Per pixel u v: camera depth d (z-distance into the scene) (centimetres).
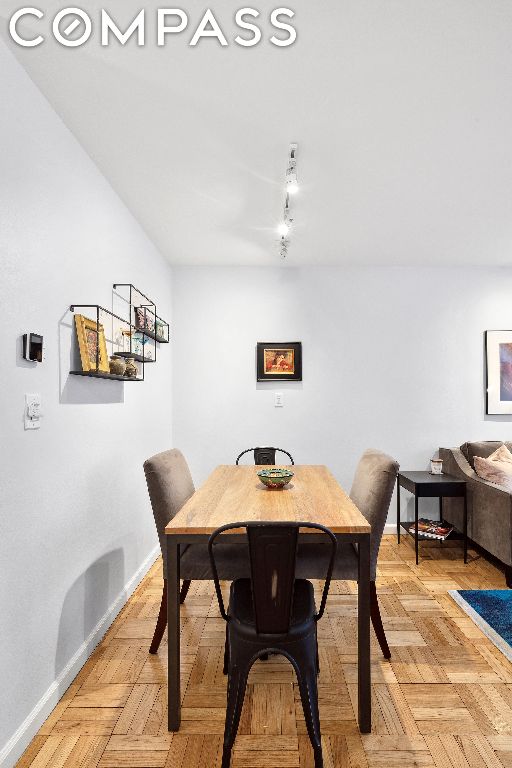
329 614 245
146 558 313
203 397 398
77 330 195
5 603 144
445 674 192
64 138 189
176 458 255
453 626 233
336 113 182
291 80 162
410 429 398
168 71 158
